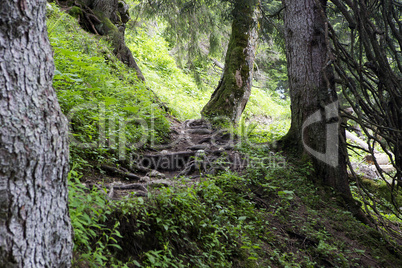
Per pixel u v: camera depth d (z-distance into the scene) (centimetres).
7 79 177
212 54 1132
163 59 1600
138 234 314
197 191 449
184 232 355
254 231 452
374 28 595
